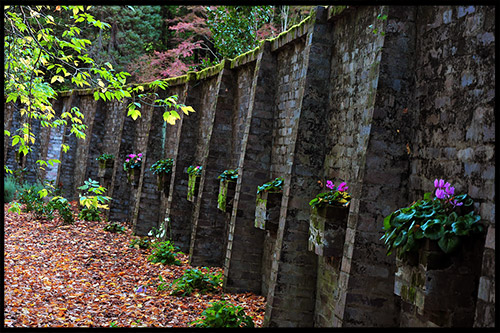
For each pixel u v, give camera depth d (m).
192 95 10.88
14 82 4.76
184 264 9.24
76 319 5.73
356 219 4.53
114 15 20.50
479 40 3.65
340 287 4.64
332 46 6.11
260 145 7.66
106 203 14.18
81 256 9.19
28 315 5.62
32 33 4.58
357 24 5.45
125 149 13.91
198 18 16.23
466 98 3.76
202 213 9.15
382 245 4.54
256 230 7.69
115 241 10.91
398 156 4.55
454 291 3.39
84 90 16.91
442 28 4.17
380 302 4.51
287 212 5.94
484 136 3.50
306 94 6.03
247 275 7.64
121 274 8.18
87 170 15.73
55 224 12.41
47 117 4.95
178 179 10.70
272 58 7.74
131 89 4.42
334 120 5.88
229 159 9.30
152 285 7.62
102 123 16.05
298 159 5.98
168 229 10.54
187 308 6.51
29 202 13.98
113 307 6.37
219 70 9.67
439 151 4.09
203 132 10.58
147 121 13.31
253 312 6.59
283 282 5.89
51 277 7.61
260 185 7.66
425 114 4.35
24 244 9.72
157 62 17.27
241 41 13.91
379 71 4.55
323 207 5.07
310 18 6.29
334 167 5.78
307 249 5.96
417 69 4.55
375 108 4.54
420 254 3.51
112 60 20.33
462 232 3.33
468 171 3.67
